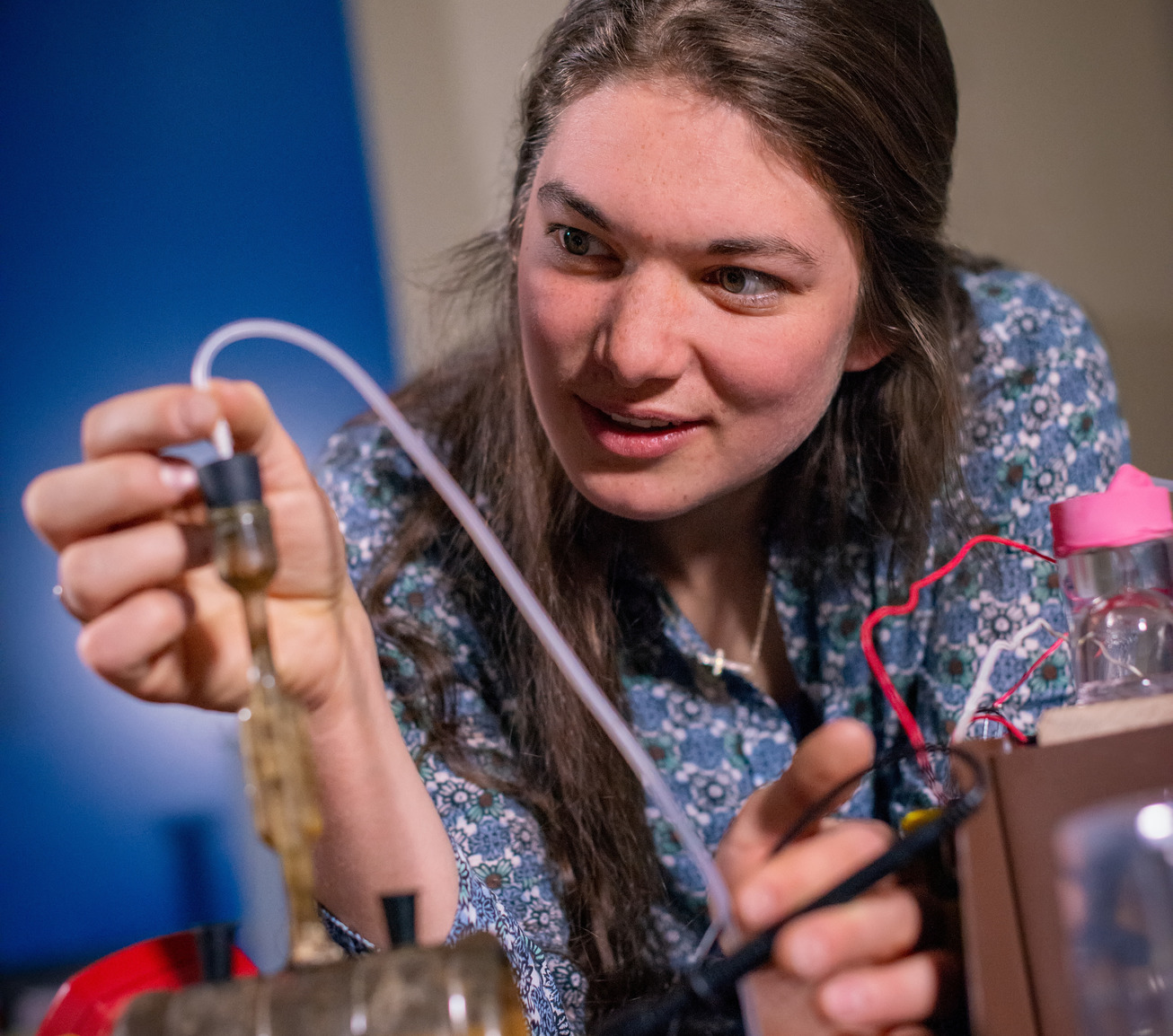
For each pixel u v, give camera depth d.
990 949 0.45
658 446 0.81
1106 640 0.58
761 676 1.12
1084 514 0.58
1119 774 0.45
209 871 2.00
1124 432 1.22
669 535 1.04
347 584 0.66
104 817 2.01
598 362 0.78
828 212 0.79
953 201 2.35
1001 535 1.10
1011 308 1.17
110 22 2.07
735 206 0.73
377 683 0.69
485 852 0.95
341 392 2.12
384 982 0.41
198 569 0.58
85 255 2.06
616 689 1.00
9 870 1.99
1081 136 2.36
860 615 1.07
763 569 1.09
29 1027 1.85
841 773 0.52
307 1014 0.41
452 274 1.19
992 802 0.46
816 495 1.06
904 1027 0.49
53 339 2.05
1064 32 2.35
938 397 1.01
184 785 2.02
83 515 0.50
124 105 2.07
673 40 0.76
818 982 0.48
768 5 0.77
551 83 0.88
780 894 0.48
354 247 2.13
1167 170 2.36
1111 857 0.44
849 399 1.03
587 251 0.79
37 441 2.04
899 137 0.85
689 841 0.49
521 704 1.00
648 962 0.97
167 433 0.49
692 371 0.78
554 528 1.01
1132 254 2.37
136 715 2.02
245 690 0.58
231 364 2.09
